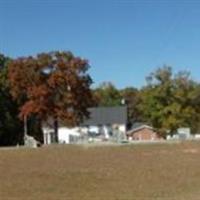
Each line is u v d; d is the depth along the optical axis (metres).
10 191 28.53
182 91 112.12
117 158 52.38
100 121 131.38
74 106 96.50
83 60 96.56
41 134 104.69
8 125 100.75
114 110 133.62
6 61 107.62
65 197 26.28
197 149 64.38
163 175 36.44
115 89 163.88
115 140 96.44
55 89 96.19
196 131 113.50
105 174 37.19
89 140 100.06
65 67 95.94
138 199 25.55
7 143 101.38
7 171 39.59
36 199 25.58
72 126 98.56
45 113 95.69
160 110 112.75
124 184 31.70
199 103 113.31
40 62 96.62
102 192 28.17
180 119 111.75
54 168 42.03
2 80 101.44
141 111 129.12
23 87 97.88
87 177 35.28
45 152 62.47
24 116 96.69
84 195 26.97
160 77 113.00
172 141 84.56
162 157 53.06
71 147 71.94
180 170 39.78
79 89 96.38
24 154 59.38
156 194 27.36
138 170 39.97
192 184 31.58
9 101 101.19
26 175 36.59
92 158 52.75
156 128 115.25
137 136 123.44
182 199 25.62
